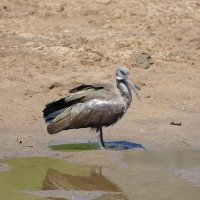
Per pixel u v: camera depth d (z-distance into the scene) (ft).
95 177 46.42
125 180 45.80
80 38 81.82
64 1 92.02
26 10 88.63
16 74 71.77
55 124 52.90
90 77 72.13
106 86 53.88
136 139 57.00
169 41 83.71
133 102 67.77
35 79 70.95
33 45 78.64
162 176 46.62
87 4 91.81
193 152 53.47
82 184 44.93
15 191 43.21
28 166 49.06
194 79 74.59
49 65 74.69
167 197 41.98
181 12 91.81
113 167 48.98
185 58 79.87
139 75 74.18
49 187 44.11
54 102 53.11
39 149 53.52
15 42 79.20
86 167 48.96
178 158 51.52
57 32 83.66
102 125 53.16
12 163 49.80
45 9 89.56
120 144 55.47
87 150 53.01
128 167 48.98
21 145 54.44
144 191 43.27
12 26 84.07
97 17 89.04
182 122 62.34
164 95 70.13
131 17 89.15
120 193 42.86
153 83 72.74
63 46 78.89
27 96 67.46
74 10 90.17
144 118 63.41
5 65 73.67
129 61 77.15
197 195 42.39
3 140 55.57
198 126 61.11
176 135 58.29
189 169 48.34
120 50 79.51
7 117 61.87
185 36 85.71
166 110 66.23
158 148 54.54
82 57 76.79
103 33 84.33
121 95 53.52
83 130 59.67
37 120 61.62
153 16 89.76
